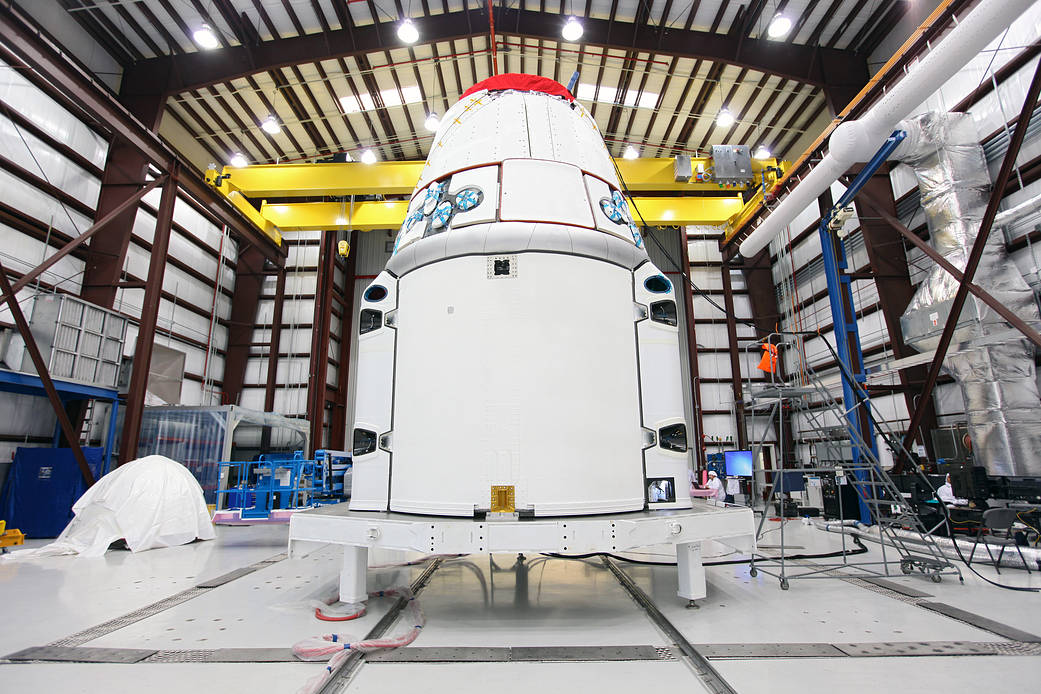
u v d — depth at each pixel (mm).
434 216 5379
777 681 3012
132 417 11516
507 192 5219
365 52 15781
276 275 22766
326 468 15156
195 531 9273
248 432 18578
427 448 4590
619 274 5156
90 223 14227
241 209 18016
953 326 9180
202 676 3152
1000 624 4090
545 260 4820
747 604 4742
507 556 7590
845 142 9469
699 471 19938
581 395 4605
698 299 23953
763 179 17375
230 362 21516
